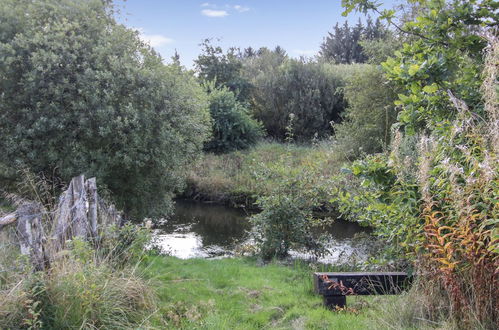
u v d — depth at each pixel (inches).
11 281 156.9
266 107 910.4
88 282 161.2
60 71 342.0
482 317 134.0
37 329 142.6
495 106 130.1
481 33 148.4
